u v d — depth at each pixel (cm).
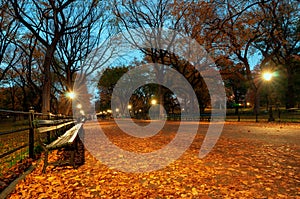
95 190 393
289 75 3591
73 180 451
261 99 4719
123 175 483
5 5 1578
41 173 506
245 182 412
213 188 387
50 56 1450
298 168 500
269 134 1173
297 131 1305
